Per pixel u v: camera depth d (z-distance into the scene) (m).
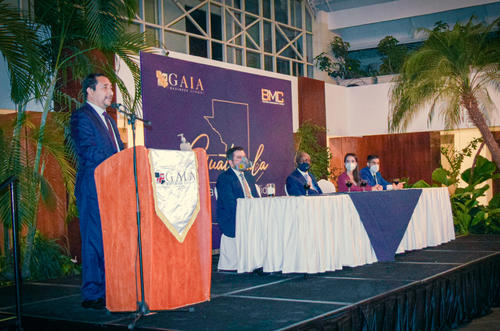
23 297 3.89
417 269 4.76
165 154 3.11
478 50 9.86
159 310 3.01
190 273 3.23
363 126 12.23
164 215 3.07
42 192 5.09
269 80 8.90
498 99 10.52
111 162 3.07
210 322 2.96
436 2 14.29
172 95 7.12
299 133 10.67
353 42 16.36
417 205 5.88
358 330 3.35
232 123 8.09
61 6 5.67
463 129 12.13
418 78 9.89
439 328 4.43
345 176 6.60
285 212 4.59
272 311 3.22
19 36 5.04
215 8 12.81
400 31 15.80
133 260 3.02
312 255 4.51
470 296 4.96
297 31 15.08
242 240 4.79
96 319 3.03
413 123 11.68
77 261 6.47
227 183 5.36
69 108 5.90
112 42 5.46
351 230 4.92
